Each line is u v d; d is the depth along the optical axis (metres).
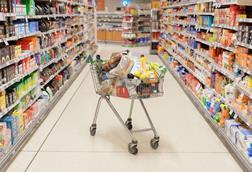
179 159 3.04
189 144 3.38
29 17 3.63
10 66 3.08
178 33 7.14
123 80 3.08
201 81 4.73
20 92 3.36
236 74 3.28
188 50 5.92
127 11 13.73
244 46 2.99
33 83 3.88
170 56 8.44
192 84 5.30
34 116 3.80
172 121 4.11
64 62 5.73
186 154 3.14
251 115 2.82
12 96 3.11
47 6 4.67
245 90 2.93
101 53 11.43
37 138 3.49
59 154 3.11
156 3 10.96
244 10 3.36
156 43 11.35
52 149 3.22
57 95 4.98
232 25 3.41
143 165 2.91
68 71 6.18
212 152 3.20
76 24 7.10
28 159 3.00
